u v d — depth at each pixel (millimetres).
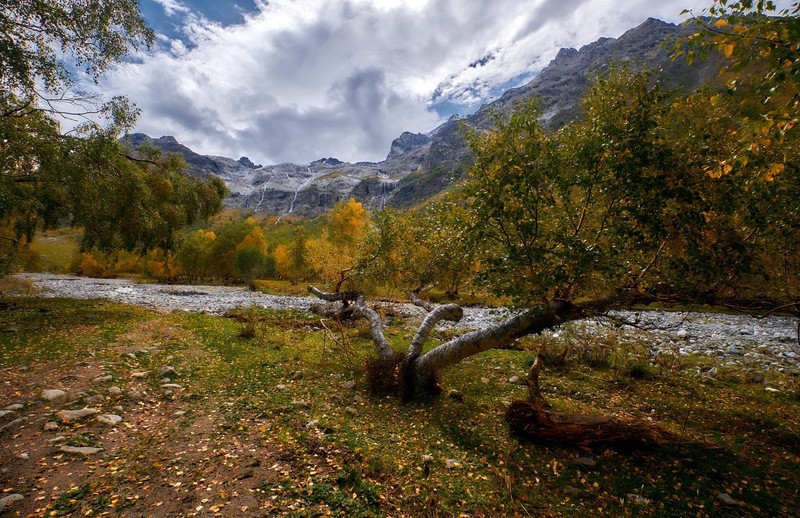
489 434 7680
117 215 20984
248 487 5473
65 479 5508
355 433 7457
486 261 7219
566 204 7914
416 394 9750
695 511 5348
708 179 6445
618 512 5316
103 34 16547
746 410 9094
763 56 3713
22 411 7535
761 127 3941
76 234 23938
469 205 7836
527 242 7219
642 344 14836
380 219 19516
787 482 6074
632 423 7199
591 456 6844
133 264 90125
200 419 7895
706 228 6613
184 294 42219
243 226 79812
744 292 7414
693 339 18812
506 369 12211
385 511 5133
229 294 45094
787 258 7133
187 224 30156
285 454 6426
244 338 15602
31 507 4855
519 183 6934
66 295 30688
